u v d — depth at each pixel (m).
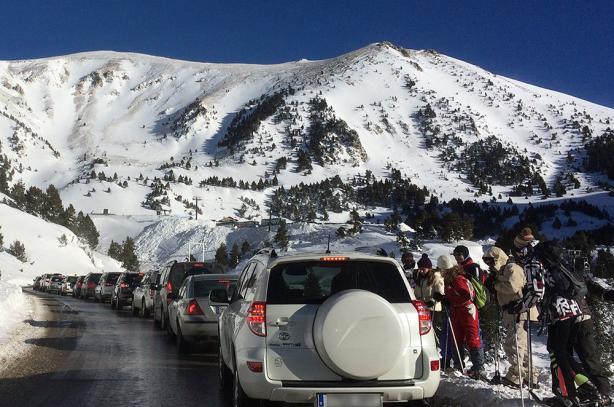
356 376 5.53
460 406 7.00
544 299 6.40
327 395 5.61
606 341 9.12
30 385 8.95
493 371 9.43
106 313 24.64
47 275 59.34
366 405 5.61
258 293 6.04
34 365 10.86
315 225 151.25
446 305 8.45
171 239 171.75
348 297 5.55
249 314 5.98
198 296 12.12
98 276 39.50
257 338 5.83
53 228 129.38
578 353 6.35
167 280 17.08
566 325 6.24
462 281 8.28
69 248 122.62
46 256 113.38
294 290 6.06
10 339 14.64
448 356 8.95
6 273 90.12
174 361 11.34
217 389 8.63
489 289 8.84
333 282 6.13
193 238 162.88
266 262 6.46
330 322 5.52
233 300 7.87
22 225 123.00
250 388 5.78
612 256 58.06
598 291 8.84
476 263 8.53
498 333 9.91
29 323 19.38
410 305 5.95
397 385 5.63
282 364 5.73
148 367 10.62
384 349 5.52
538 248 6.45
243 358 5.88
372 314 5.53
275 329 5.81
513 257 8.38
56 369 10.42
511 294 7.90
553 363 6.44
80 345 13.74
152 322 20.00
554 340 6.31
